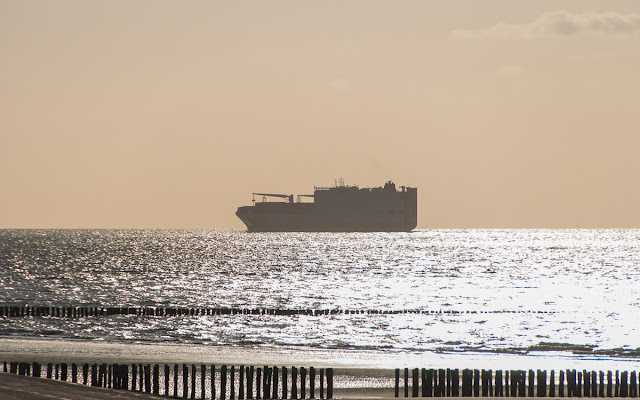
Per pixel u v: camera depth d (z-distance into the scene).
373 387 179.62
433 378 173.00
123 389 165.50
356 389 177.25
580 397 168.75
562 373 171.62
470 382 168.00
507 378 169.38
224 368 164.12
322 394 166.25
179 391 170.38
